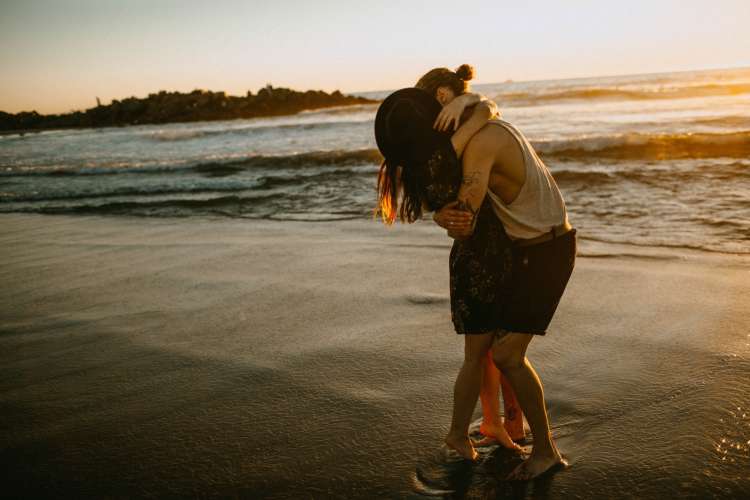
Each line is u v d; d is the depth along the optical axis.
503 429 2.37
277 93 74.00
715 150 10.68
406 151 1.97
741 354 2.97
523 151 1.99
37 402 2.97
